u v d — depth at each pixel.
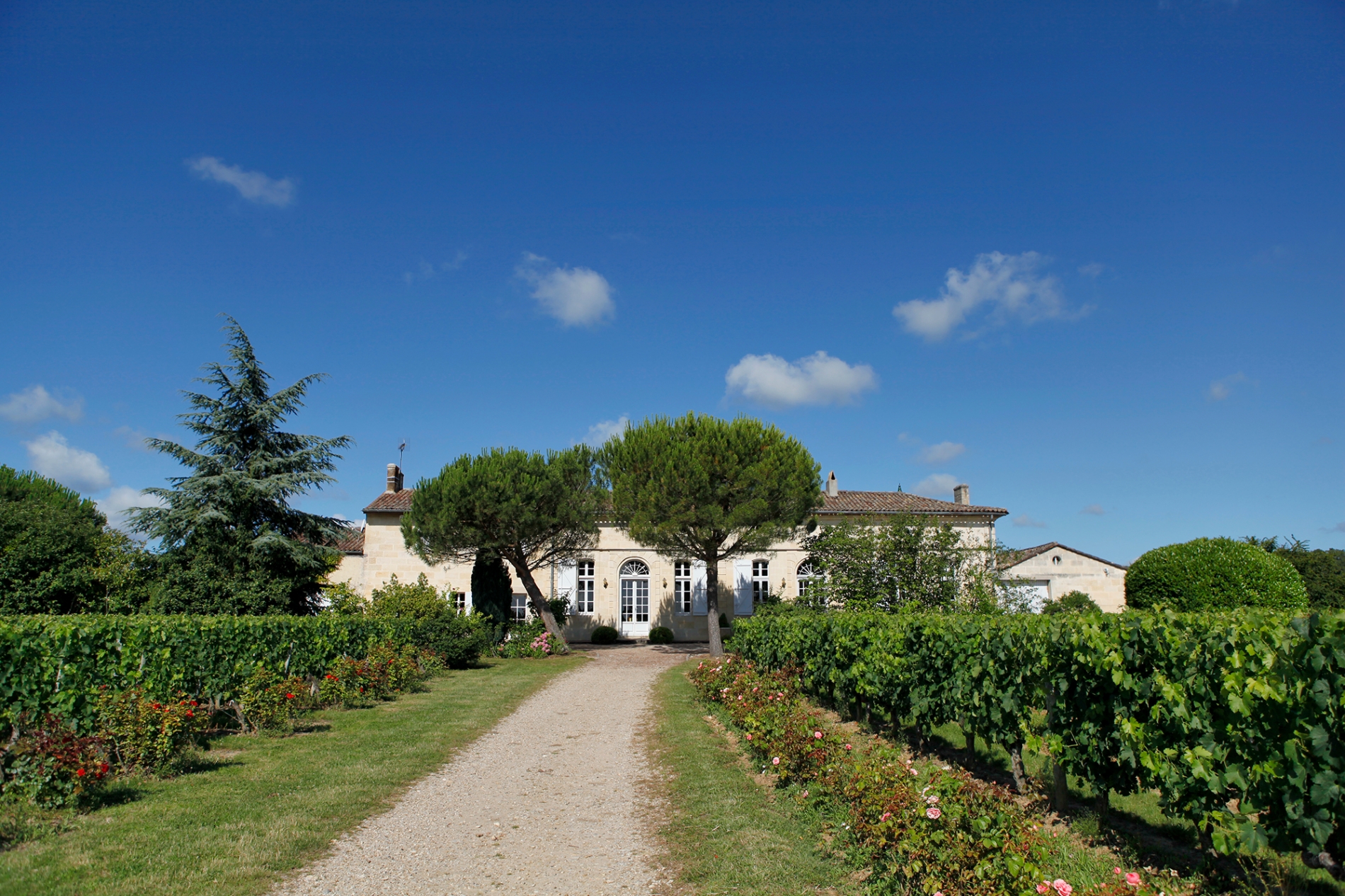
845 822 5.55
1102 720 5.33
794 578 27.98
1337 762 3.68
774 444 20.38
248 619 10.92
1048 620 6.27
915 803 4.49
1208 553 17.67
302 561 21.25
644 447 20.58
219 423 21.95
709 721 10.93
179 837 5.60
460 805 6.91
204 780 7.30
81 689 7.37
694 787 7.26
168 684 8.63
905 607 12.16
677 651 23.69
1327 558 27.20
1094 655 5.23
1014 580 16.89
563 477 21.91
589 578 28.41
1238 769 4.18
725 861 5.22
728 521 19.27
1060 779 5.94
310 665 12.15
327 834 5.89
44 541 19.03
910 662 8.00
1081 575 27.92
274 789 7.06
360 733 9.98
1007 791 4.76
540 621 22.75
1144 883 4.13
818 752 6.61
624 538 28.56
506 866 5.35
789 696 9.12
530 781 7.86
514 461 21.20
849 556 17.45
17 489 26.81
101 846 5.34
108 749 7.01
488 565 22.48
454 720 11.17
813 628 11.17
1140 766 4.97
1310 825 3.77
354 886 4.93
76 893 4.53
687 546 21.41
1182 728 4.50
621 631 28.11
